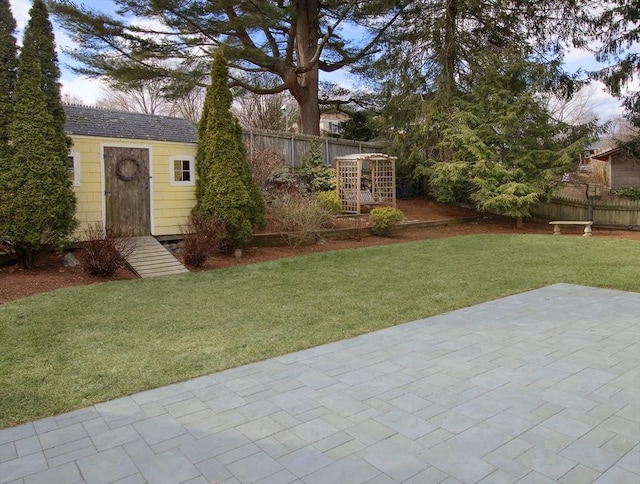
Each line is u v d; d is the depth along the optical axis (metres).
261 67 17.89
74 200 8.12
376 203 15.33
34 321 5.41
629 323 5.36
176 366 4.18
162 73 15.59
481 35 16.33
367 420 3.16
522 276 8.01
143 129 10.19
